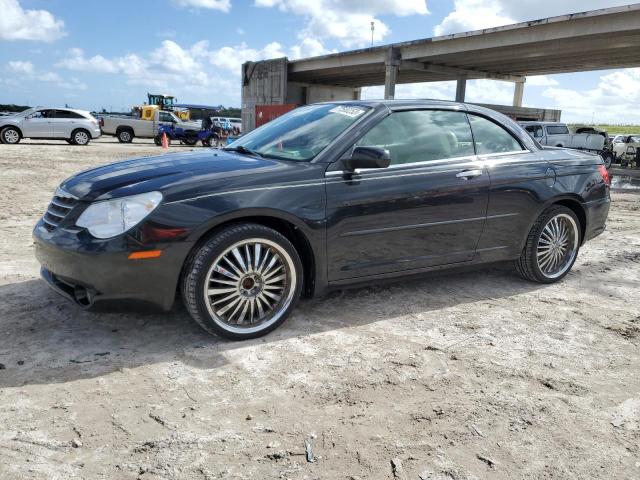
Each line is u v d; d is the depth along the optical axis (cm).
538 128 2186
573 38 2484
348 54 3734
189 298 322
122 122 3084
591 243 666
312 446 238
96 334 345
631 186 1577
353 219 364
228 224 332
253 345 337
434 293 450
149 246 304
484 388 295
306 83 5009
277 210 335
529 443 246
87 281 306
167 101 5394
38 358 310
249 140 435
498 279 497
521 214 446
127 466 221
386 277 393
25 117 2375
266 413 263
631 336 374
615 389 299
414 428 255
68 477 213
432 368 316
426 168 397
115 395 274
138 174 338
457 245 420
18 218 721
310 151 373
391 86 3397
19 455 224
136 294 311
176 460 226
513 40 2692
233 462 226
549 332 376
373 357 327
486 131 445
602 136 2194
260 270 339
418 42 3170
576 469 230
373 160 343
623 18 2256
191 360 315
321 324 375
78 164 1538
